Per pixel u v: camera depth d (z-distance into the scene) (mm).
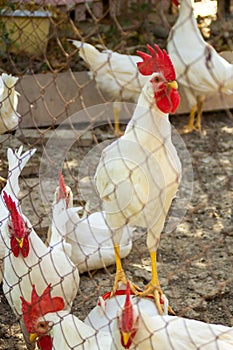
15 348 4770
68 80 8625
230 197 7055
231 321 5062
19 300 4555
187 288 5461
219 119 9297
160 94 4371
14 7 7609
